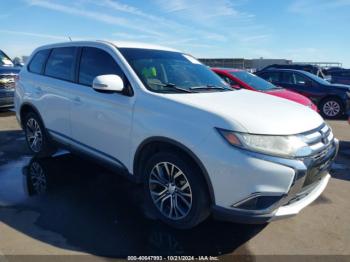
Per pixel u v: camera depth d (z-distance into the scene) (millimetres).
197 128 2785
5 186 4059
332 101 10617
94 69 3875
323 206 3795
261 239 3062
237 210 2678
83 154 4062
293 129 2762
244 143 2600
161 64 3809
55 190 3973
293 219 3457
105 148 3674
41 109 4652
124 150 3422
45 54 4805
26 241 2895
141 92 3268
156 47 4203
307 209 3705
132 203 3682
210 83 3941
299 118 2984
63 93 4168
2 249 2770
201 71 4191
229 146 2627
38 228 3115
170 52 4238
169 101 3049
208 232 3137
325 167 3006
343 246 2994
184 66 4051
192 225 2992
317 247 2967
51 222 3232
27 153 5402
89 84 3875
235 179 2607
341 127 9039
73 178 4359
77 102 3928
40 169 4672
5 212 3404
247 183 2574
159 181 3189
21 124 5301
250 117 2750
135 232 3098
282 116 2912
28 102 4875
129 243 2926
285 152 2623
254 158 2561
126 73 3475
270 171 2547
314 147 2830
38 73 4809
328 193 4184
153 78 3484
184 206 3072
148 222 3283
